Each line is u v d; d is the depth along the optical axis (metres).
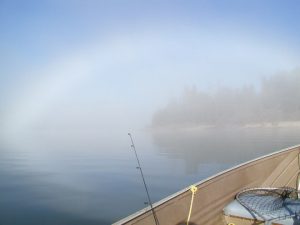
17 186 17.84
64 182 18.92
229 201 4.43
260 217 3.66
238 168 4.87
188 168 23.77
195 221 3.80
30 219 11.47
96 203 13.53
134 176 20.55
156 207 3.43
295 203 3.93
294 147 6.41
